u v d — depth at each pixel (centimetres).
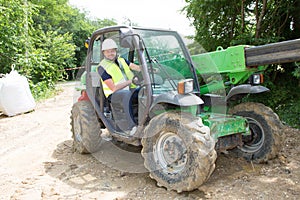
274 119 396
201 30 729
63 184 368
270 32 683
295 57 329
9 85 805
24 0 1160
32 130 644
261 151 402
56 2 2709
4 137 598
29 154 484
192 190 333
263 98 618
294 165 392
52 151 495
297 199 307
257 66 389
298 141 480
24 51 1136
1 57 1112
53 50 1753
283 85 659
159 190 341
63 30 3062
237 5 702
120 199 324
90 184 367
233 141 384
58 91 1307
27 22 1156
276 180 352
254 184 344
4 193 351
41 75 1306
